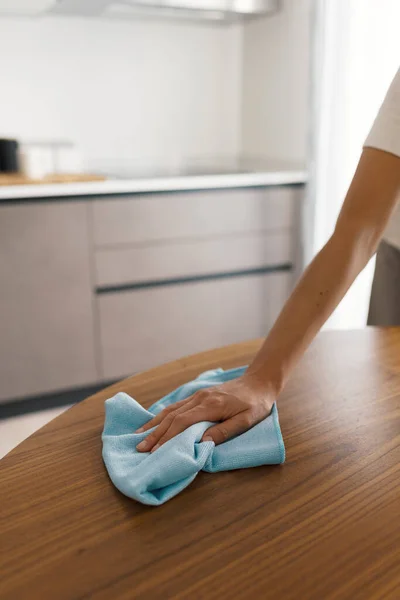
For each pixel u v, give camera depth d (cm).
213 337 244
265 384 72
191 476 57
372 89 208
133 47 263
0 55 238
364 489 56
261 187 238
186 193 223
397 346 92
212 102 290
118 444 63
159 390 78
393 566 46
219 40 284
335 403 74
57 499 55
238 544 49
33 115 250
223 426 65
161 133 280
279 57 264
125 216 214
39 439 67
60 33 247
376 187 82
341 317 233
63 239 206
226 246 237
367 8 205
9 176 221
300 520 52
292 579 45
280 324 77
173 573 46
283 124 268
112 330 223
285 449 64
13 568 46
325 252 81
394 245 120
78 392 226
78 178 219
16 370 211
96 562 47
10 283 202
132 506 54
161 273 227
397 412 71
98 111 263
